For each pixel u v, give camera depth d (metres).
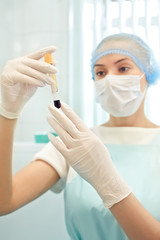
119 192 0.81
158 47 1.88
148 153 1.11
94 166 0.83
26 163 1.70
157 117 1.83
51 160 1.07
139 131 1.17
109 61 1.13
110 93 1.10
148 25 1.90
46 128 2.20
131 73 1.13
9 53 2.43
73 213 1.01
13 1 2.50
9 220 1.68
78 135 0.83
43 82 0.80
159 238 0.77
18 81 0.78
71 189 1.07
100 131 1.23
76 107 2.13
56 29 2.37
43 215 1.65
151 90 1.83
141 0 1.95
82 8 2.14
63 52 2.29
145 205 0.96
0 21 2.27
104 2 2.06
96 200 1.00
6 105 0.81
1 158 0.85
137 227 0.79
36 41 2.43
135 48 1.13
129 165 1.09
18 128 2.34
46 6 2.42
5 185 0.87
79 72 2.12
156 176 1.03
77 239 1.03
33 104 2.17
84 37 2.11
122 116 1.18
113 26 2.05
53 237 1.62
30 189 0.96
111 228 0.97
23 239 1.65
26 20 2.47
